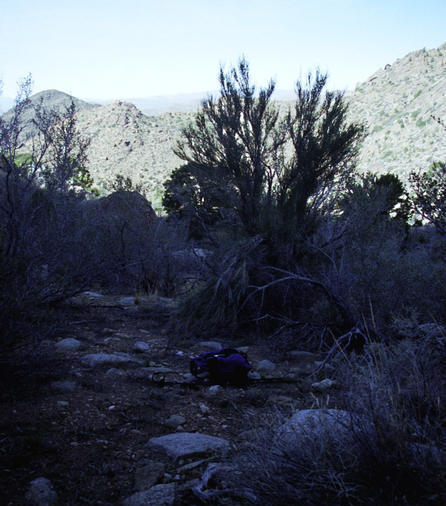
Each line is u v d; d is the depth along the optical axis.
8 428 3.20
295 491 2.27
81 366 4.97
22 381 4.14
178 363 5.71
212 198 9.19
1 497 2.41
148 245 10.98
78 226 7.57
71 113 7.29
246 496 2.38
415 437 2.68
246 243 7.80
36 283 4.63
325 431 2.63
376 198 7.72
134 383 4.66
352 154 8.89
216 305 7.44
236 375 5.06
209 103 8.80
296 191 8.41
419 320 5.60
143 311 8.55
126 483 2.75
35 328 4.07
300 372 5.45
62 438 3.20
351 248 7.05
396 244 7.02
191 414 4.00
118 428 3.54
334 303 6.46
